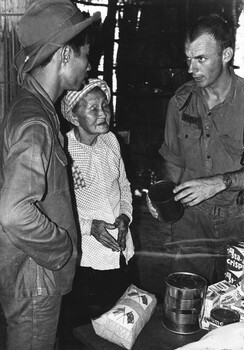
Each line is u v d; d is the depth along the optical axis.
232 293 1.64
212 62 1.89
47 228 1.43
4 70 3.36
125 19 4.96
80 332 1.59
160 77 4.92
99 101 1.96
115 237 2.19
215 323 1.45
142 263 3.39
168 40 4.78
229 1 4.31
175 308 1.54
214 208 2.20
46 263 1.48
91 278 2.49
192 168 2.25
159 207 1.78
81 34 1.52
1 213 1.37
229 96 2.04
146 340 1.52
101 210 2.11
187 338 1.53
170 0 4.65
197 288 1.54
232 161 2.13
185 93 2.18
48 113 1.50
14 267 1.52
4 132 1.45
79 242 2.11
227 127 2.09
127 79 5.13
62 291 1.60
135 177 4.94
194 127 2.15
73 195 2.04
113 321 1.52
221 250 2.27
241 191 2.12
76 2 4.74
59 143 1.56
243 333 1.16
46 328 1.60
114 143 2.21
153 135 4.97
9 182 1.37
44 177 1.41
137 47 5.01
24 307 1.54
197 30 1.89
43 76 1.52
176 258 2.35
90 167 2.06
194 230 2.29
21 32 1.51
